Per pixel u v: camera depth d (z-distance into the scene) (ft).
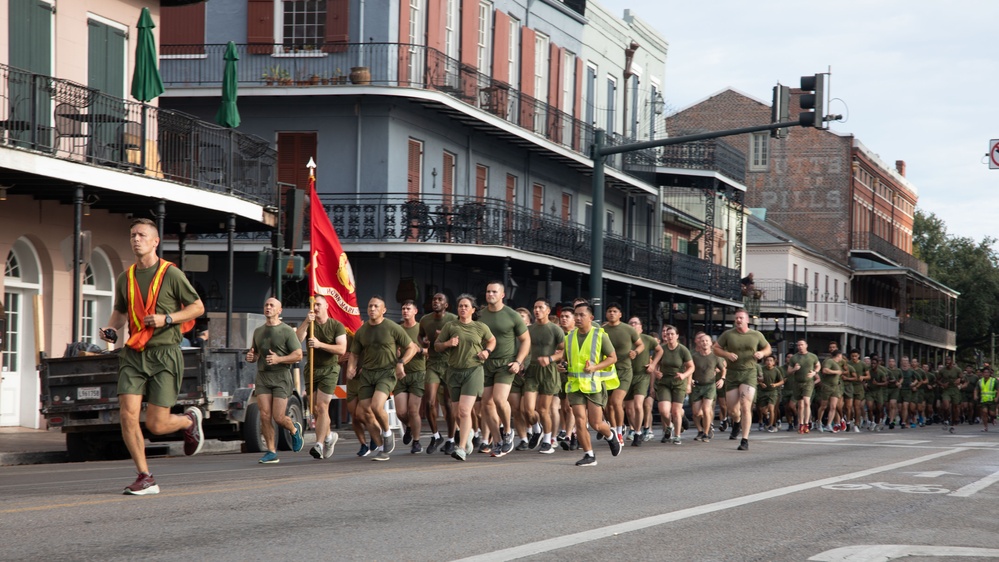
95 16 84.23
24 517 31.17
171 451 67.10
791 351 229.25
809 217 271.49
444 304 61.26
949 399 139.13
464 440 55.42
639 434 72.18
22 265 80.69
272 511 33.17
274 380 53.72
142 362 36.04
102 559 24.89
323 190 112.68
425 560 25.50
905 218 327.06
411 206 111.45
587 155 145.89
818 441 81.25
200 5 112.78
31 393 80.33
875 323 251.39
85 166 71.72
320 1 112.27
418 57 114.73
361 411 55.93
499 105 126.00
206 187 83.15
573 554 26.68
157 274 35.91
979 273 341.00
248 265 113.09
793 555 27.30
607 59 155.43
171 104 114.42
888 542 29.71
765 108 248.11
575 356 52.31
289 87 111.04
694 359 80.07
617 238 142.31
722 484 43.93
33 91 69.56
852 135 269.44
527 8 134.62
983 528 32.76
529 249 120.98
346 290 67.92
